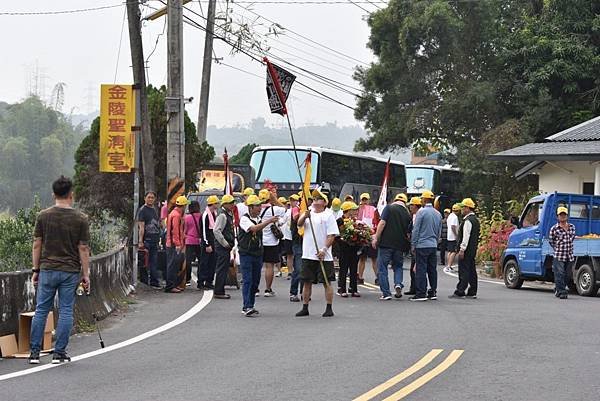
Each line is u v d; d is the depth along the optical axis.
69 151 68.69
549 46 38.41
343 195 33.91
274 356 11.09
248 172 32.59
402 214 18.19
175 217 19.19
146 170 21.25
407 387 9.13
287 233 23.06
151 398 8.65
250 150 48.53
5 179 62.38
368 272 27.22
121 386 9.24
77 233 10.80
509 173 37.00
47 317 11.73
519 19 41.28
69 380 9.59
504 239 27.81
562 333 13.16
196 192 30.14
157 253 19.98
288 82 17.19
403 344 12.02
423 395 8.76
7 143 63.16
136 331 13.48
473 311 16.02
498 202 34.62
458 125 40.47
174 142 22.44
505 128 37.19
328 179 32.69
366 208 22.41
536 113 37.97
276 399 8.59
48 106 71.56
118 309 16.14
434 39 39.16
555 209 21.62
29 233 17.81
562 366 10.38
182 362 10.70
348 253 18.58
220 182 32.78
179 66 22.52
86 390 9.04
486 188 38.50
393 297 18.64
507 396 8.73
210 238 19.92
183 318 14.98
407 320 14.63
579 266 20.19
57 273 10.67
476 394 8.80
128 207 27.70
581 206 21.92
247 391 8.97
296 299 17.80
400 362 10.62
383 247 18.14
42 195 62.94
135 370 10.18
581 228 21.95
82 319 13.70
